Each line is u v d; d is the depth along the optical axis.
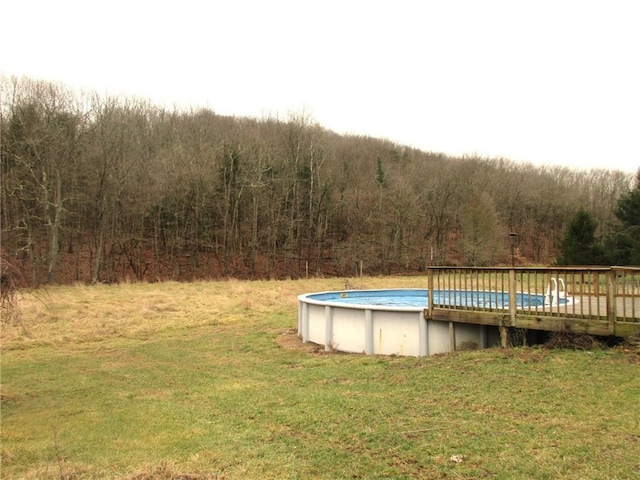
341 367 8.72
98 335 13.39
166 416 6.46
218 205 40.09
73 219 35.81
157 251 37.38
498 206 52.62
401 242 46.72
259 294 22.95
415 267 46.72
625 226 31.70
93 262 35.00
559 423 4.82
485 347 8.84
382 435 4.96
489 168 57.22
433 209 48.62
